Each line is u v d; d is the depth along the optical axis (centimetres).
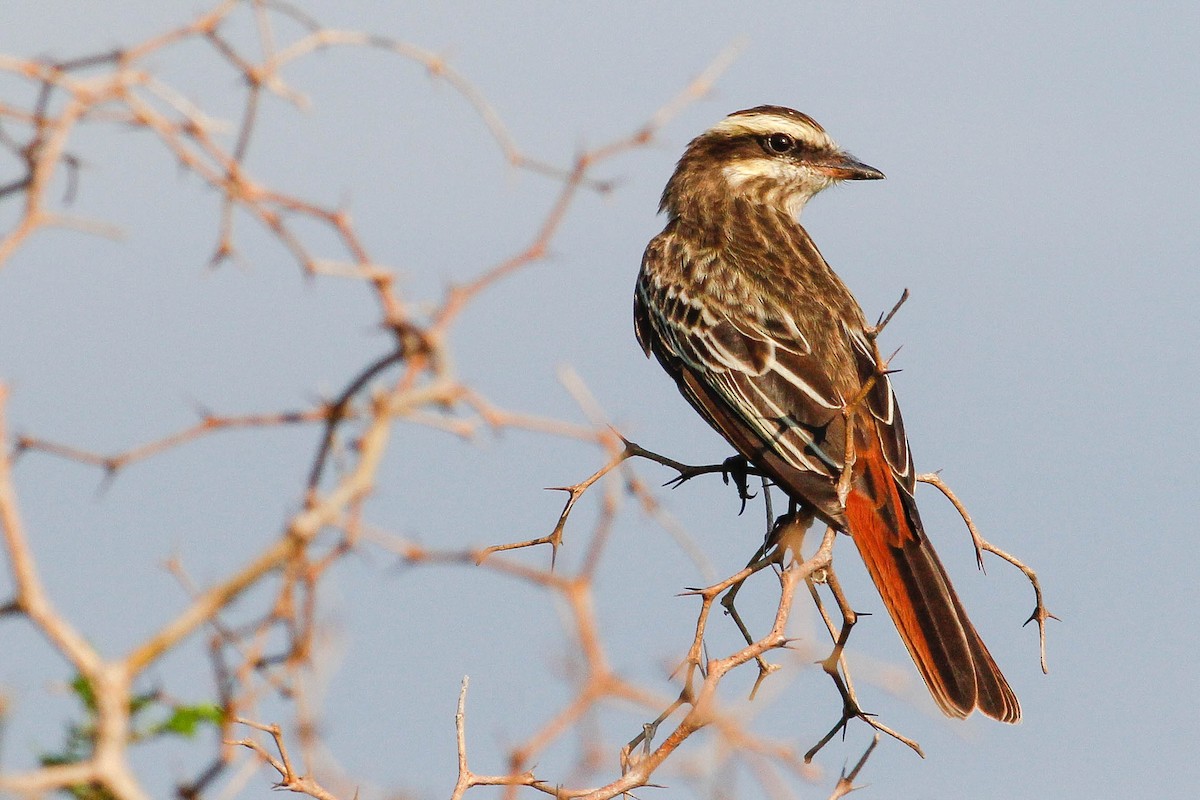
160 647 370
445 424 408
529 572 498
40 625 359
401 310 420
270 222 456
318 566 411
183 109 458
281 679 429
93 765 362
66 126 439
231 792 441
